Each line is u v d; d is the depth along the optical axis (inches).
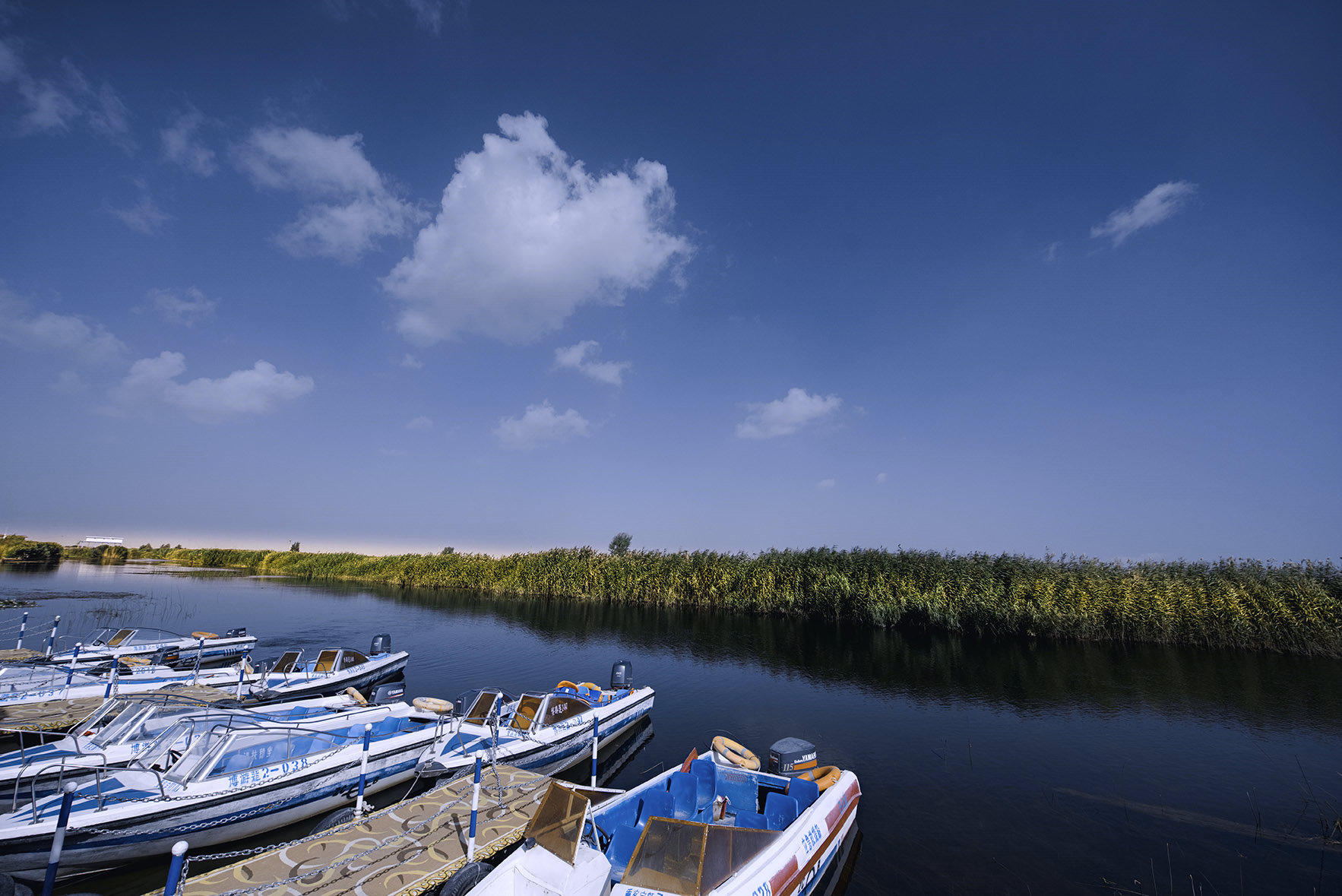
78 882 360.8
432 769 505.4
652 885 283.3
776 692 892.0
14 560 3533.5
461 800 413.1
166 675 759.7
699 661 1116.5
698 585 1870.1
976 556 1545.3
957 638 1389.0
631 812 365.1
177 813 385.7
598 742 610.5
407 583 2748.5
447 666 1036.5
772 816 399.9
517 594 2335.1
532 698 582.6
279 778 431.8
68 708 622.8
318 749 486.9
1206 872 389.1
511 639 1334.9
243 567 3745.1
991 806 494.3
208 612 1624.0
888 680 968.9
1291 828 454.3
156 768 406.3
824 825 372.5
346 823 376.8
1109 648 1255.5
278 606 1834.4
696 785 410.0
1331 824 461.4
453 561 2684.5
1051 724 731.4
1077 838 435.5
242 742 455.8
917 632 1483.8
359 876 314.0
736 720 743.7
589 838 325.7
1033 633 1373.0
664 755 618.5
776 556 1849.2
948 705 817.5
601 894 268.7
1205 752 630.5
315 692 772.0
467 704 561.6
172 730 458.0
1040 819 468.4
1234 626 1219.9
